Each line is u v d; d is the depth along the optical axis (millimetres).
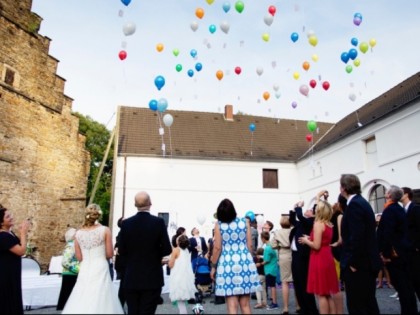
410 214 6152
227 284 4699
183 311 6625
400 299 5383
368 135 16766
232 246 4902
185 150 21359
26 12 16938
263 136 24609
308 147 24281
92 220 5270
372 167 16625
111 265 9789
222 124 24969
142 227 4879
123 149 20312
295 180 22609
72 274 7254
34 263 10398
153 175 20203
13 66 16109
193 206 20359
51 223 17125
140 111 24141
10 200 15430
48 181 17266
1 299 5148
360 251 4539
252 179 21781
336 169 19016
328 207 5211
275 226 21375
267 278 7699
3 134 15383
